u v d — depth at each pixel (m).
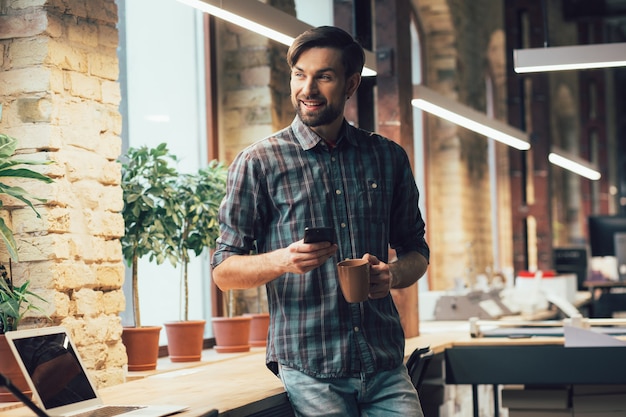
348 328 2.62
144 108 4.98
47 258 3.24
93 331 3.44
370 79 5.07
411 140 5.10
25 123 3.30
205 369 3.57
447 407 5.62
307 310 2.62
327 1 6.41
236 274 2.53
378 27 4.99
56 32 3.33
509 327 5.60
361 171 2.73
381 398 2.65
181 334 4.18
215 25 5.65
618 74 24.59
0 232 2.83
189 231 4.24
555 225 16.25
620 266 11.09
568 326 4.31
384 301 2.72
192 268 5.27
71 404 2.34
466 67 10.33
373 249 2.71
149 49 5.04
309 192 2.66
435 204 9.76
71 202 3.36
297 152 2.69
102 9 3.58
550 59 4.65
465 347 4.47
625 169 25.95
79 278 3.37
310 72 2.54
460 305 6.48
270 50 5.69
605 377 4.25
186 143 5.37
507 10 10.44
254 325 4.97
